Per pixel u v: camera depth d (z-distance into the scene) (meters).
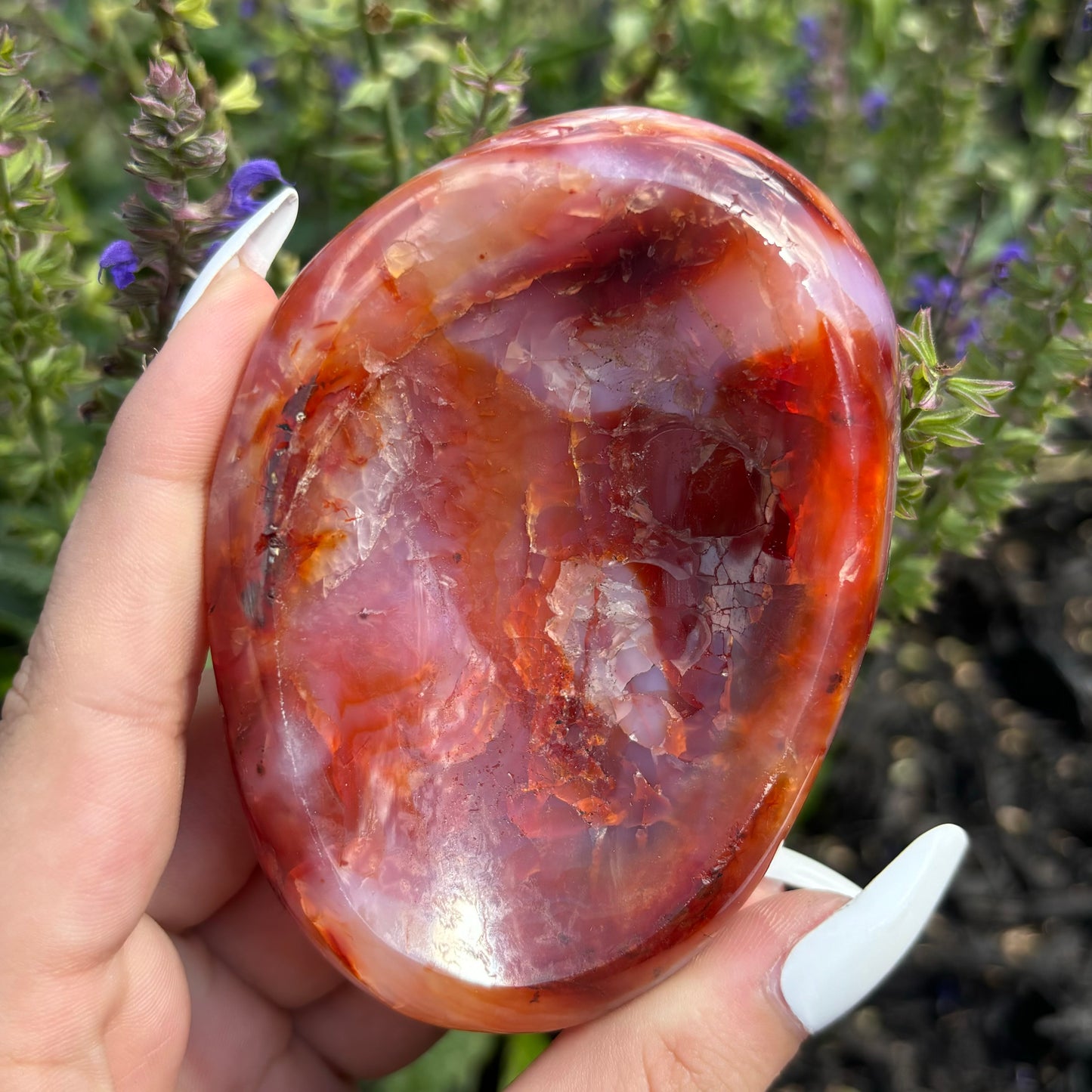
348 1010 0.19
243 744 0.13
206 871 0.17
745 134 0.22
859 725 0.24
